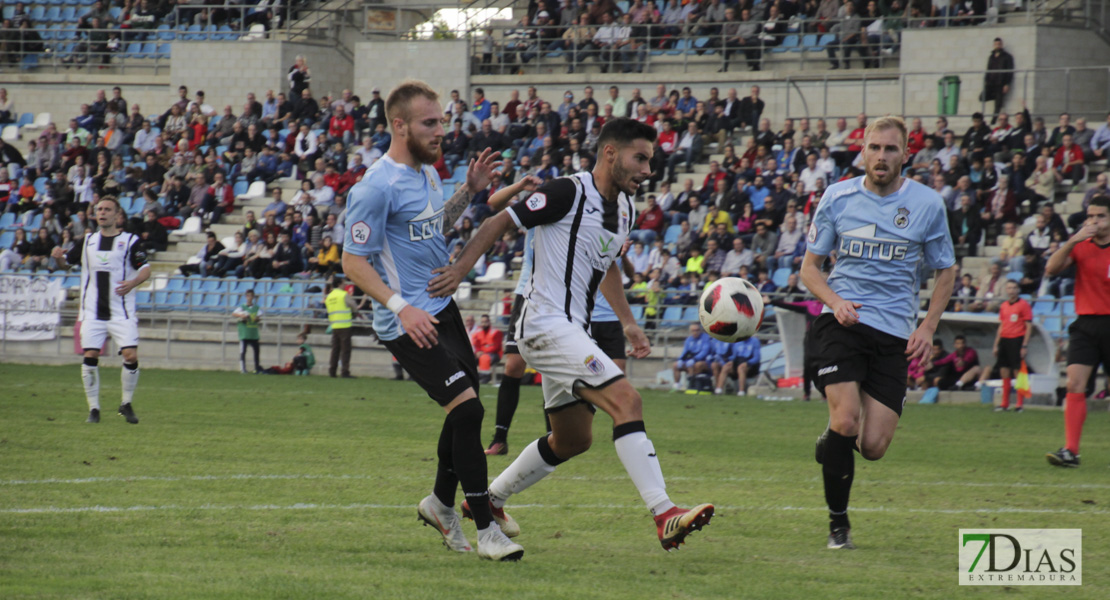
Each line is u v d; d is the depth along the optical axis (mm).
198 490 11633
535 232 9008
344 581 7578
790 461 15336
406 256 8953
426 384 8836
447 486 8961
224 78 54688
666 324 34062
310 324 37562
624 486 12539
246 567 8016
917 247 9812
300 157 47844
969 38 43906
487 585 7562
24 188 48188
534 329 8945
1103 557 8992
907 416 23844
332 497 11398
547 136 41969
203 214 46219
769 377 30688
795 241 34969
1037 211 35406
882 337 9727
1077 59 43031
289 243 40625
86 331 18609
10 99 57062
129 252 18562
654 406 25656
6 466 13086
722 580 7895
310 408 22531
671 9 51125
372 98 49969
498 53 53531
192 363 38750
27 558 8164
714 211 36875
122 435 16656
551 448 9281
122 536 9070
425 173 9109
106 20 58812
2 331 39062
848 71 46344
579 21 52500
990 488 12945
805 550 9156
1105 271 15227
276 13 56500
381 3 57000
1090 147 37375
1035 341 27656
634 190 8883
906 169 36812
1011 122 42375
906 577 8117
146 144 50500
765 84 47812
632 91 49875
